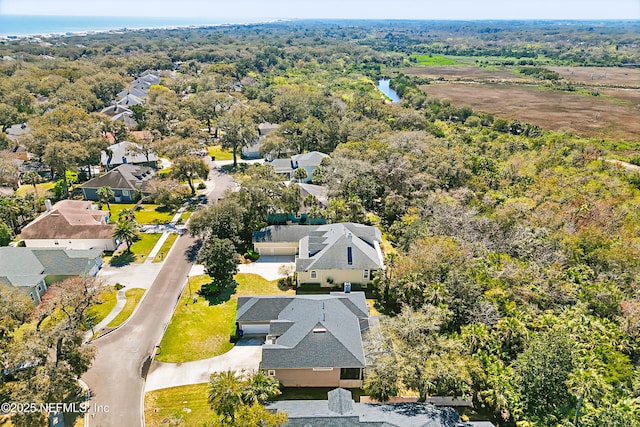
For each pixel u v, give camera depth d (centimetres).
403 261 5128
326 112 12694
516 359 3922
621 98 18425
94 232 6412
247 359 4338
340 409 3334
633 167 9925
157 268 5975
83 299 4328
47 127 9481
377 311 5131
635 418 3228
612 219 6669
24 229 6419
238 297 4872
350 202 7038
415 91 17800
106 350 4406
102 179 8344
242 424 2955
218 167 10331
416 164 7975
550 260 5509
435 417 3306
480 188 8050
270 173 7794
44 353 3494
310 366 3897
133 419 3616
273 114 13012
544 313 4462
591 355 3847
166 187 7725
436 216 6334
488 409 3806
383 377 3603
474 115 14900
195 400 3831
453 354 3706
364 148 9044
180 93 17325
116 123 10919
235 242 6203
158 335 4647
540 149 10625
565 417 3394
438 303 4412
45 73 16738
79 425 3531
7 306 3803
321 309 4384
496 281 4766
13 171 8212
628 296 4922
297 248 6378
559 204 7112
